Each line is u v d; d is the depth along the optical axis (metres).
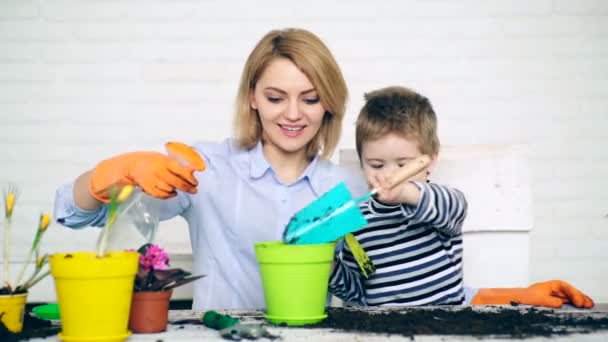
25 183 2.72
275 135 1.56
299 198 1.70
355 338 1.05
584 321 1.18
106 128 2.75
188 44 2.76
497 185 1.81
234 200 1.69
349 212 1.21
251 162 1.69
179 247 2.66
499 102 2.79
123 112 2.76
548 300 1.37
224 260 1.69
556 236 2.81
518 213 1.81
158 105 2.76
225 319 1.12
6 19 2.72
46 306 1.32
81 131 2.75
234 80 2.77
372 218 1.68
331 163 1.77
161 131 2.76
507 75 2.79
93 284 1.00
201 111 2.77
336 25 2.76
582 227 2.81
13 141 2.73
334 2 2.76
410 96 1.73
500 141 2.80
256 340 1.04
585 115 2.81
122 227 1.22
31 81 2.73
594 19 2.80
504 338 1.05
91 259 1.00
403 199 1.38
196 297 1.70
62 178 2.74
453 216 1.47
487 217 1.80
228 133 2.77
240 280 1.69
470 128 2.79
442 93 2.78
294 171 1.71
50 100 2.74
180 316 1.25
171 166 1.19
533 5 2.79
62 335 1.03
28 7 2.73
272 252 1.14
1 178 2.71
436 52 2.78
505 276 1.81
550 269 2.81
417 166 1.26
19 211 2.71
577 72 2.80
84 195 1.34
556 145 2.81
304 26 2.76
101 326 1.02
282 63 1.51
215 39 2.76
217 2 2.76
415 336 1.06
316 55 1.52
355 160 1.84
